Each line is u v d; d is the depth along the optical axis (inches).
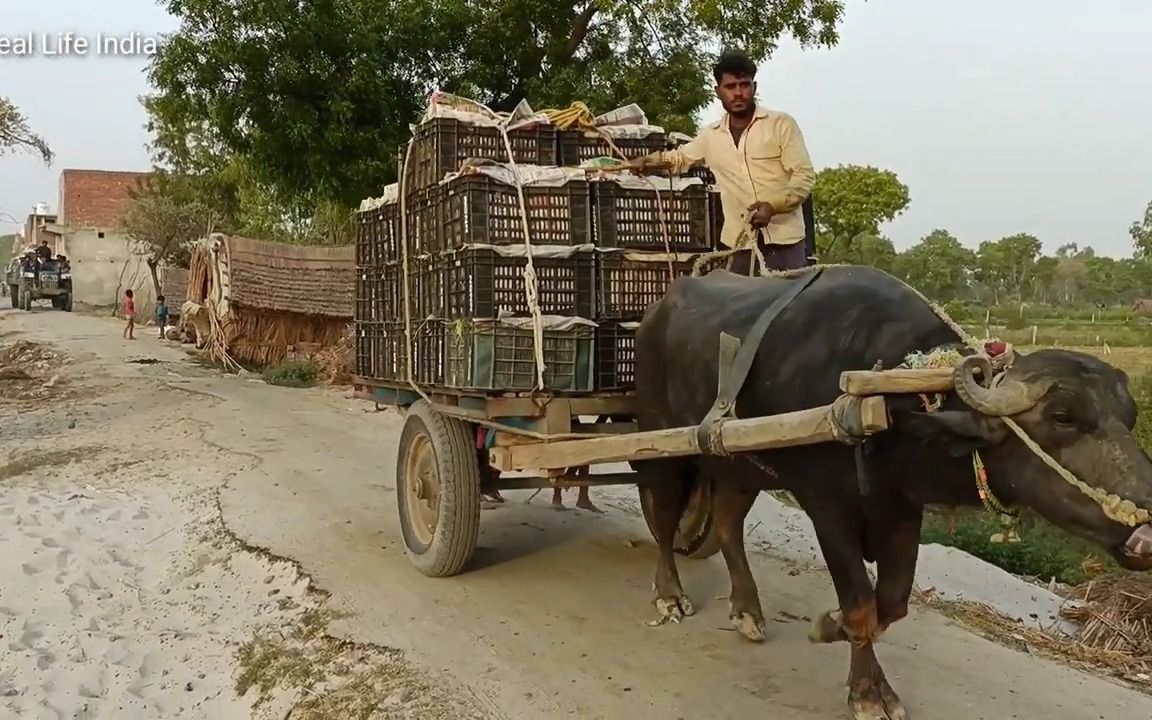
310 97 570.3
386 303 270.4
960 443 132.9
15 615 256.8
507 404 214.4
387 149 577.0
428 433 241.3
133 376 703.7
